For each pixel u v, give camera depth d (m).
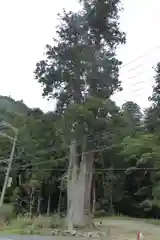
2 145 56.81
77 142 39.91
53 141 43.03
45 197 63.00
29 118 41.59
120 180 64.12
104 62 41.31
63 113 38.44
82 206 39.09
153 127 59.53
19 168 58.78
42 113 41.41
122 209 65.25
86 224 38.53
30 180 59.62
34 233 33.88
